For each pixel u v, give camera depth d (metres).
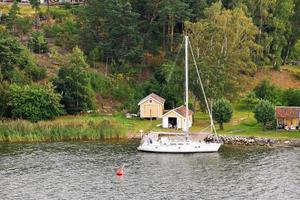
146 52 185.25
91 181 100.25
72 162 112.31
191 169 108.12
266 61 184.75
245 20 160.62
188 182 99.75
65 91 154.12
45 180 100.56
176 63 162.38
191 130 140.75
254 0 186.75
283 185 97.75
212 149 122.06
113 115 157.00
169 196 92.50
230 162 112.94
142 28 187.12
